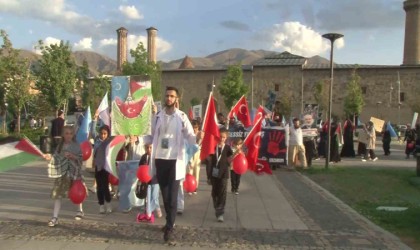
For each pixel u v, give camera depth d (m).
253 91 75.00
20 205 9.50
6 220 8.14
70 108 45.19
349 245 6.93
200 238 7.18
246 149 10.62
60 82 33.66
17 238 6.95
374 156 22.59
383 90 71.56
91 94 45.34
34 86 35.91
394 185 13.96
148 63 53.66
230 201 10.65
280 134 17.28
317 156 22.08
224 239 7.15
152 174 7.36
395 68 71.19
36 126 38.84
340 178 15.30
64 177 7.89
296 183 13.91
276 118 19.23
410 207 10.39
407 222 8.67
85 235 7.20
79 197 8.04
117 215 8.74
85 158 8.70
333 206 10.17
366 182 14.47
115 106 9.37
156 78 54.59
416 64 72.94
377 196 12.01
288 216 9.02
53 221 7.74
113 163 8.73
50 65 33.34
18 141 7.63
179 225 8.05
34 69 34.78
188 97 77.94
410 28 76.12
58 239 6.93
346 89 71.38
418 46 75.56
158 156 7.20
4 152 7.38
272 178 14.99
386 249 6.75
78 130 12.07
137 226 7.88
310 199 11.07
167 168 7.16
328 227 8.11
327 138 17.56
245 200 10.80
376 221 8.91
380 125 26.20
